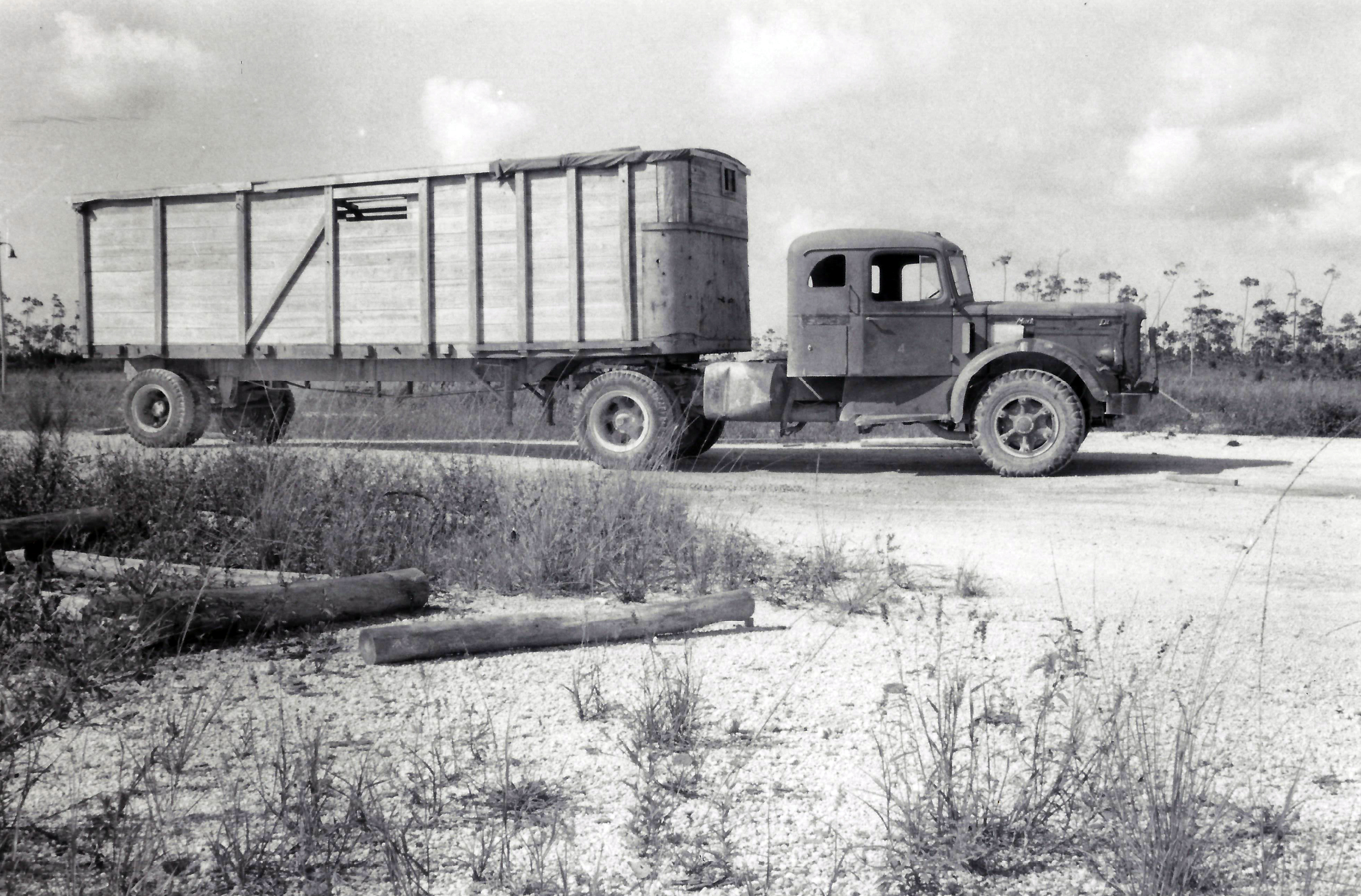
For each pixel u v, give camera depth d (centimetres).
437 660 482
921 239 1138
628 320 1184
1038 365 1159
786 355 1181
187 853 294
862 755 369
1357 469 1197
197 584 509
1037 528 833
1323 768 360
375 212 1398
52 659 398
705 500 958
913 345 1143
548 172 1205
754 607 542
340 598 533
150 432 1392
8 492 686
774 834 312
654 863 293
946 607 579
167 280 1388
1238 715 408
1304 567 687
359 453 807
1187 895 273
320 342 1322
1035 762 333
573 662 479
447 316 1259
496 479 762
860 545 755
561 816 322
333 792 323
